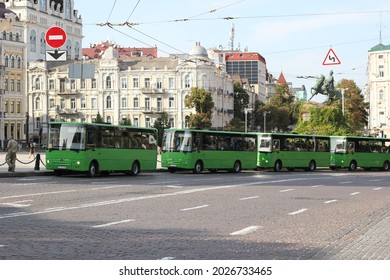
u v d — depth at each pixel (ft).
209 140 174.70
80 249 43.93
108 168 143.43
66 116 447.42
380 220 65.98
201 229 55.72
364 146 231.71
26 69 435.12
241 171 196.44
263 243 48.42
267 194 97.50
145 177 142.92
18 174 134.31
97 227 55.42
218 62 527.81
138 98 445.37
